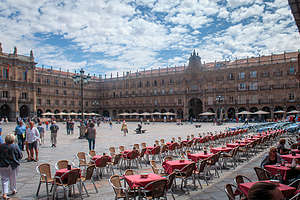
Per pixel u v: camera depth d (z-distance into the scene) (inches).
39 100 4087.1
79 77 1464.1
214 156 519.2
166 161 487.2
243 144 741.9
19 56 3604.8
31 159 694.5
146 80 4456.2
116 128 2311.8
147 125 2819.9
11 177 413.7
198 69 3917.3
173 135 1510.8
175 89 4121.6
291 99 3154.5
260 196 134.0
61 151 874.8
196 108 4055.1
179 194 424.8
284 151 568.1
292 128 1408.7
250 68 3474.4
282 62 3235.7
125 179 372.2
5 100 3400.6
